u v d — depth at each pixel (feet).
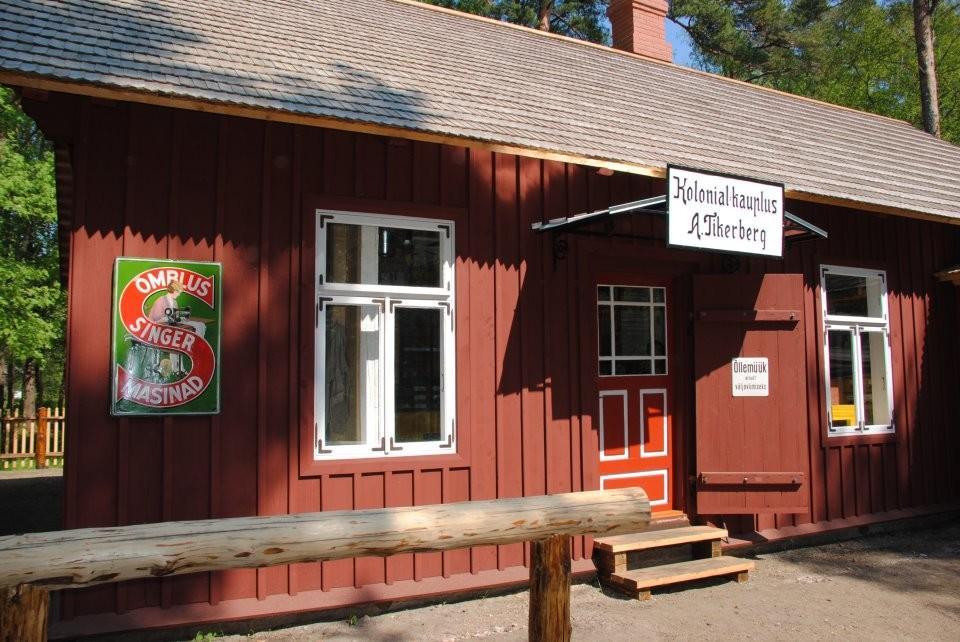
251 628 15.90
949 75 82.07
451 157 19.19
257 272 16.71
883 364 26.73
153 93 14.39
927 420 27.66
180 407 15.61
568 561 10.21
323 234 17.47
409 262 18.53
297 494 16.65
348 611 16.80
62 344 69.31
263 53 18.74
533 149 18.04
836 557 22.85
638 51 36.52
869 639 16.44
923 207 25.45
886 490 26.14
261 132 17.02
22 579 7.36
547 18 68.54
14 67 13.47
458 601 18.03
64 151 16.61
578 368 20.52
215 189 16.44
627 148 20.56
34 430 47.67
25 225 59.52
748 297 22.12
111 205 15.49
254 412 16.42
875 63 88.17
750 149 25.07
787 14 78.38
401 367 18.21
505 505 9.96
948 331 28.73
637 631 16.62
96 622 14.60
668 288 23.24
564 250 20.42
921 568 21.75
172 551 8.08
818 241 25.35
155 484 15.42
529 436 19.54
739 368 21.97
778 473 21.70
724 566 20.07
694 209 17.83
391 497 17.60
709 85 34.04
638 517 10.68
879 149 32.14
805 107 36.52
